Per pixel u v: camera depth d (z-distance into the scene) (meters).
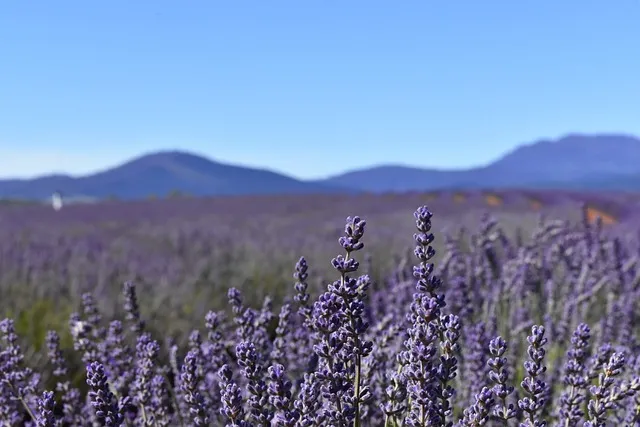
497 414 2.10
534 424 2.04
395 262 6.74
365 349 2.05
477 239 5.58
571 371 2.50
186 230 14.28
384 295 4.75
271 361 2.96
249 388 2.04
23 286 6.71
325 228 15.19
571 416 2.42
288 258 9.34
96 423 3.04
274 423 1.93
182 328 5.58
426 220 2.18
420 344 2.05
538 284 5.12
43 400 2.11
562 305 4.95
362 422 2.82
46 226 16.66
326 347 2.05
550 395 3.17
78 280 7.22
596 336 4.34
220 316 3.43
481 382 3.15
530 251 5.53
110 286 7.08
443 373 2.10
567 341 4.34
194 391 2.46
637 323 4.66
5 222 18.38
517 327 4.22
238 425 1.98
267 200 32.88
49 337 3.22
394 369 2.89
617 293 5.37
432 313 2.05
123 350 3.22
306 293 2.56
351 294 2.01
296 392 2.78
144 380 2.76
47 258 8.80
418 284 2.17
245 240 11.69
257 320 3.05
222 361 2.96
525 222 12.87
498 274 5.35
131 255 9.70
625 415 2.72
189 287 7.11
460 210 21.30
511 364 3.65
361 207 25.30
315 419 1.94
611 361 2.20
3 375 2.86
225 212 23.88
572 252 5.62
